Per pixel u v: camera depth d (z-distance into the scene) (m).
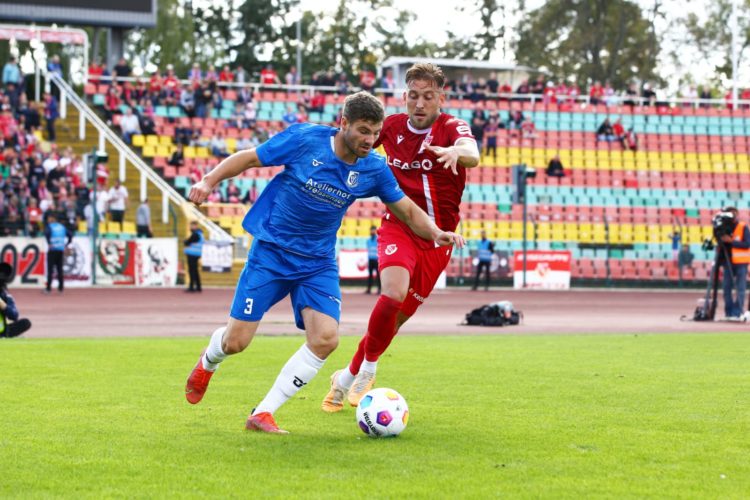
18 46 63.91
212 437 7.52
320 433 7.79
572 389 10.43
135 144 42.91
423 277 9.50
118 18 42.41
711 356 14.15
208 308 25.95
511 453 6.97
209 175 7.50
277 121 46.81
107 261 35.62
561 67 77.06
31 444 7.18
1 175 36.72
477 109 48.34
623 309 28.56
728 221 22.94
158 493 5.75
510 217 45.88
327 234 7.91
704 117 52.53
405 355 14.06
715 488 5.96
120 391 10.02
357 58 83.00
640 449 7.14
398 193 7.94
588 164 49.44
